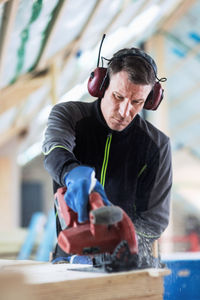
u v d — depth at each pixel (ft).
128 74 4.07
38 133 30.22
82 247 3.11
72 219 3.32
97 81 4.57
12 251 16.21
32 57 13.05
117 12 13.23
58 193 3.49
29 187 47.52
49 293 2.67
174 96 31.53
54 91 14.79
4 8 7.89
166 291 7.64
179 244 29.84
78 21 11.98
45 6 9.06
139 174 5.04
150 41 26.25
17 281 2.07
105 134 4.86
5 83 14.29
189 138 37.86
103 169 4.91
